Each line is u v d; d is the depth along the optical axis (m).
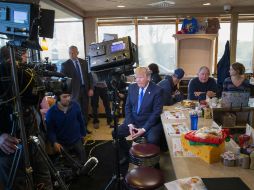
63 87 1.50
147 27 5.69
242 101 2.49
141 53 5.85
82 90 4.08
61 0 3.83
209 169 1.32
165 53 5.87
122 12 5.29
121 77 1.98
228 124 2.53
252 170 1.29
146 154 1.92
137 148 2.03
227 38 5.56
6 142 1.39
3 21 1.23
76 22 5.35
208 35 5.24
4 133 1.42
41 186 1.64
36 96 1.41
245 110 2.52
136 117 2.76
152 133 2.50
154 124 2.58
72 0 4.12
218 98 3.04
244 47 5.66
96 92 4.40
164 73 5.76
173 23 5.62
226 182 1.15
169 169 2.20
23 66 1.35
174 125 2.13
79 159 2.69
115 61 1.87
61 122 2.56
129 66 1.92
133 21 5.58
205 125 2.09
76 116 2.72
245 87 3.05
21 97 1.30
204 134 1.47
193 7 5.20
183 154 1.52
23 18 1.21
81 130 2.85
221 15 5.31
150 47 5.84
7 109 1.44
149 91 2.68
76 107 2.72
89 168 2.50
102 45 1.89
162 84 3.19
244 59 5.74
